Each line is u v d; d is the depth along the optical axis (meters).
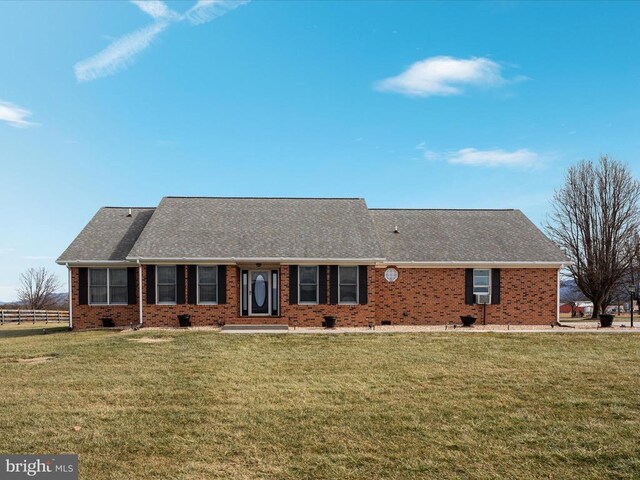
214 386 11.23
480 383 11.52
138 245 22.44
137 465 7.09
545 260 23.70
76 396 10.44
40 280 57.78
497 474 6.80
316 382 11.61
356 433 8.30
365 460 7.26
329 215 25.83
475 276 23.86
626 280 31.11
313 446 7.76
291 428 8.53
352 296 22.61
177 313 22.16
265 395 10.52
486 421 8.88
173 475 6.78
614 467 7.02
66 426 8.61
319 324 22.34
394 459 7.30
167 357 14.56
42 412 9.34
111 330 21.95
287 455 7.43
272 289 23.25
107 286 23.52
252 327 21.14
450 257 23.77
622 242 30.09
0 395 10.50
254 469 6.97
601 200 30.53
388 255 23.81
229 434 8.25
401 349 15.89
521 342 17.30
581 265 31.06
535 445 7.79
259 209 26.25
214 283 22.36
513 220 27.61
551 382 11.61
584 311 38.25
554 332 19.73
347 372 12.63
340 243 23.17
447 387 11.16
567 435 8.19
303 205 26.94
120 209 28.20
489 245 24.86
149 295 22.12
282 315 22.27
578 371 12.73
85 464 7.12
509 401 10.09
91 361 13.99
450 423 8.77
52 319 39.53
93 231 25.53
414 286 23.64
